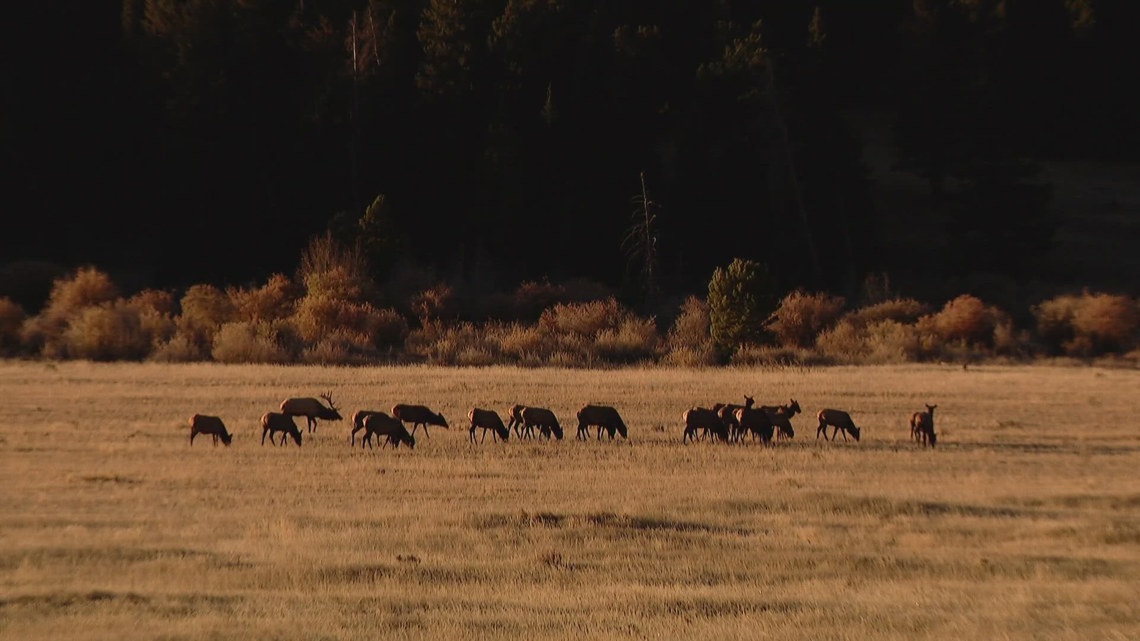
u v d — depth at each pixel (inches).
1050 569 1588.3
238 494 2037.4
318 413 3009.4
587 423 2945.4
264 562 1528.1
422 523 1786.4
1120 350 6525.6
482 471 2351.1
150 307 6082.7
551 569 1531.7
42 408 3380.9
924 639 1230.3
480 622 1268.5
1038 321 6860.2
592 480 2251.5
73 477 2178.9
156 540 1646.2
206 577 1448.1
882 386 4424.2
